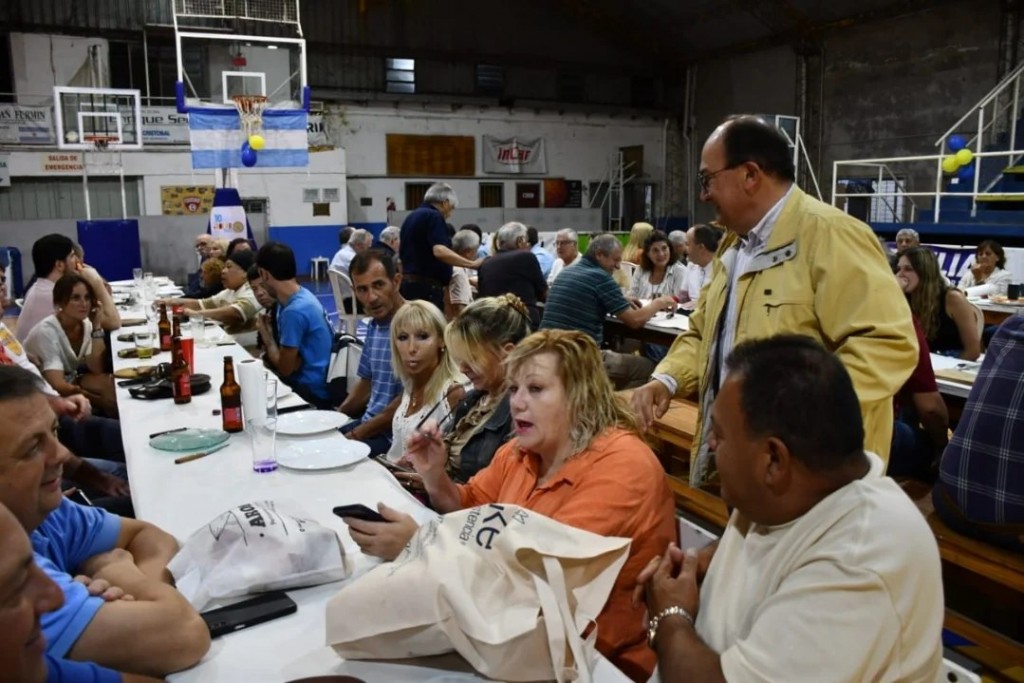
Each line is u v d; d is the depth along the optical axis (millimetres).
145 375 3352
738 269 1938
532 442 1580
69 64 14031
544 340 1610
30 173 13367
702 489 3008
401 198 17172
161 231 13594
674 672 963
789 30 15531
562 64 18234
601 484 1463
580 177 18734
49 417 1244
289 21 10430
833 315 1714
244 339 5004
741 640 940
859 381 1629
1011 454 1979
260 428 2039
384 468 2115
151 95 14789
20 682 890
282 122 9750
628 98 19328
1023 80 11562
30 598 879
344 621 1138
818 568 888
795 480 944
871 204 13594
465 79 17609
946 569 2328
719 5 15953
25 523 1207
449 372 2490
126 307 6137
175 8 10016
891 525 880
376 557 1495
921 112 13617
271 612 1287
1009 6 12094
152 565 1442
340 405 3473
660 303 4668
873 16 14062
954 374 3064
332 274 7180
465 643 1095
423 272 5742
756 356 981
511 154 17969
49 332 3746
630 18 17875
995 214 8688
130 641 1118
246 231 9664
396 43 16703
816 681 839
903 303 1697
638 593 1149
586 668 1068
